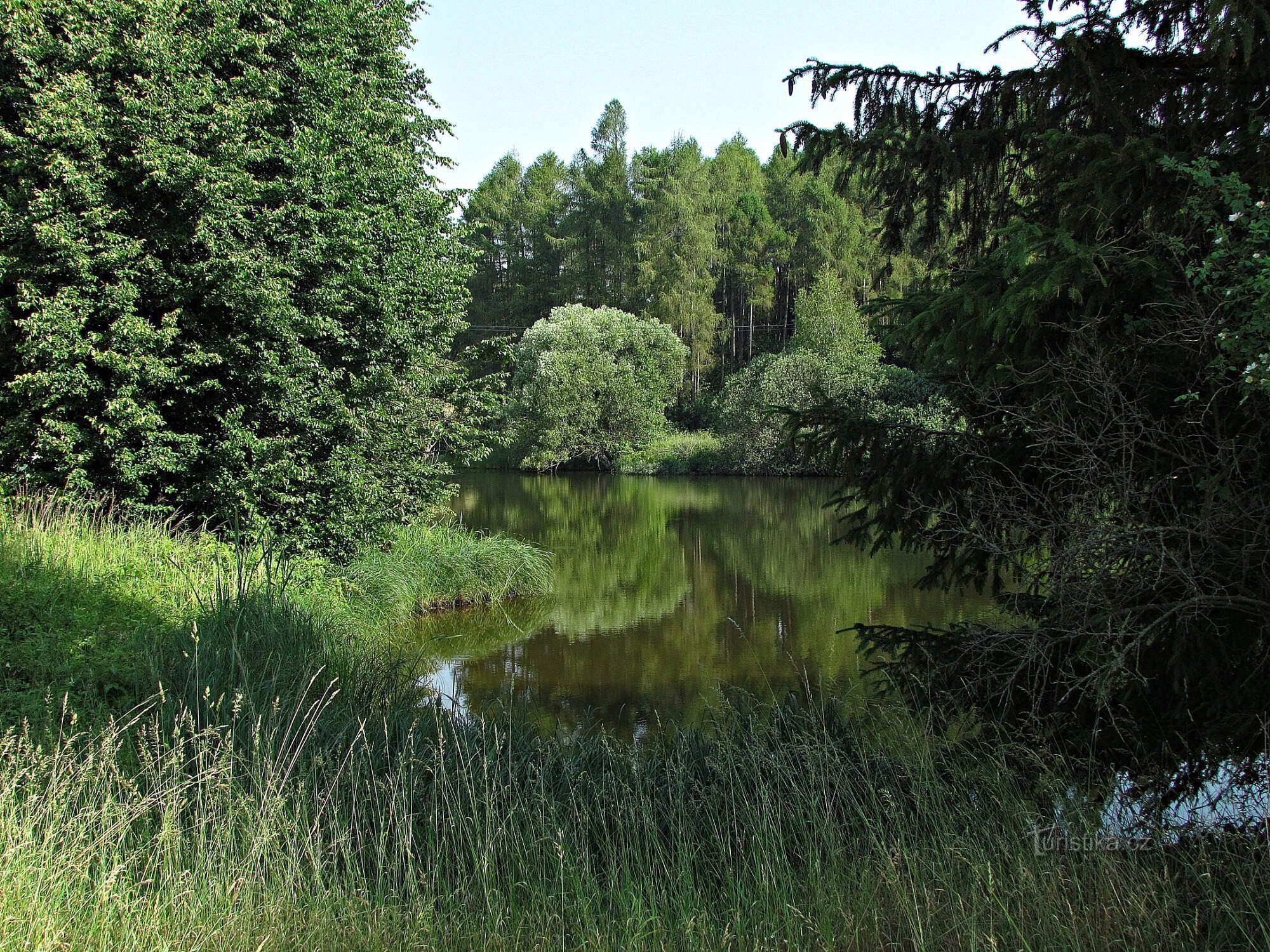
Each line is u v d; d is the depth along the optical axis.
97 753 3.98
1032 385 3.88
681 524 21.95
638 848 4.05
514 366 42.12
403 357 12.29
